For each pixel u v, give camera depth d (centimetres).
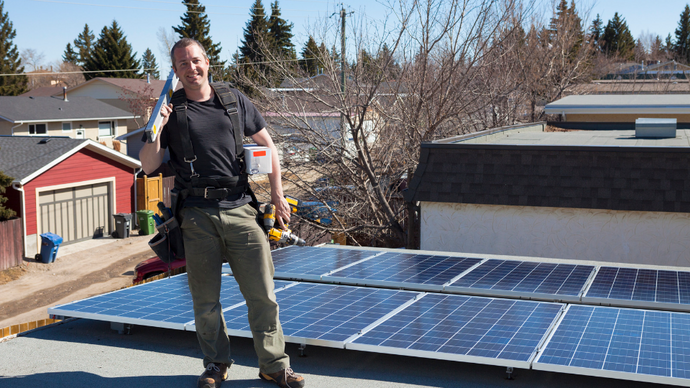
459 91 1730
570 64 3222
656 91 3959
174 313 439
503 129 1462
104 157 2881
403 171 1797
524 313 432
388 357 395
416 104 1759
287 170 1769
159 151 316
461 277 563
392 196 1798
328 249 745
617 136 1329
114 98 6366
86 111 5047
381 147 1786
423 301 471
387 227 1681
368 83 1661
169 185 3297
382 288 542
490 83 1997
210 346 343
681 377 303
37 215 2502
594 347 351
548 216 963
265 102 1756
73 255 2533
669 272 589
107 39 8006
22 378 358
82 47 11156
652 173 890
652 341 361
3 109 4494
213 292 334
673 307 457
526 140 1238
